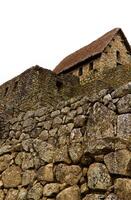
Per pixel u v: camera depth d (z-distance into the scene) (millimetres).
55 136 5316
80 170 4621
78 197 4488
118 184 4004
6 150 6172
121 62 31719
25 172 5570
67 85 19031
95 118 4664
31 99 17531
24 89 18328
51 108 5668
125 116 4242
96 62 29672
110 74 18688
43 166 5281
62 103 5477
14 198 5539
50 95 17797
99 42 31891
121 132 4207
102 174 4242
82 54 32062
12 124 6402
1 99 19891
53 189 4934
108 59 30297
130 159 3980
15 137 6172
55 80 18469
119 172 4039
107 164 4219
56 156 5113
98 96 4770
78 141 4820
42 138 5551
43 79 17969
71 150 4875
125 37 32656
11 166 5918
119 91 4469
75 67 31266
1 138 6465
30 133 5871
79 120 4965
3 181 5922
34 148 5617
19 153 5883
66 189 4723
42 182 5172
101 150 4348
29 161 5590
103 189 4160
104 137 4391
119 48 32156
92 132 4605
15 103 18562
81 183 4527
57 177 4953
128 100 4293
